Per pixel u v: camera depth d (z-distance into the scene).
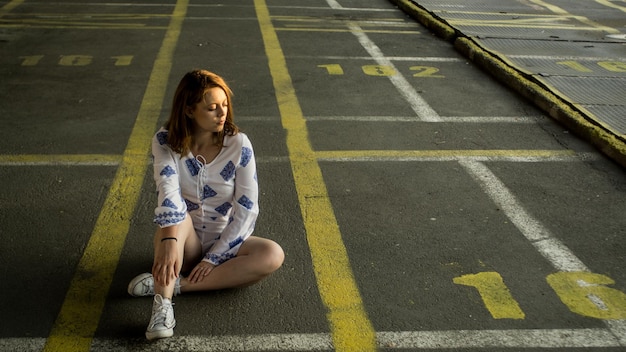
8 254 4.02
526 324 3.58
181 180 3.49
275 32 9.62
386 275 3.97
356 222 4.55
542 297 3.81
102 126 6.02
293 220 4.54
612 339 3.48
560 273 4.04
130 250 4.13
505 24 10.41
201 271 3.59
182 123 3.35
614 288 3.92
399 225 4.52
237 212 3.59
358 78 7.66
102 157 5.40
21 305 3.59
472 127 6.29
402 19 10.84
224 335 3.42
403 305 3.70
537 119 6.55
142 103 6.64
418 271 4.02
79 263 3.97
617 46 9.39
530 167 5.48
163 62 7.97
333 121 6.32
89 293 3.71
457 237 4.40
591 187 5.18
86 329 3.44
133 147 5.61
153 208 4.65
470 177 5.27
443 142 5.92
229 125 3.46
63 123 6.06
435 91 7.30
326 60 8.32
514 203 4.88
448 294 3.81
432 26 10.07
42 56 8.04
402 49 8.98
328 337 3.44
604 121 6.29
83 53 8.22
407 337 3.45
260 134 5.94
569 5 12.41
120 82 7.22
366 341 3.41
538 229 4.54
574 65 8.26
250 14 10.76
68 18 10.02
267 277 3.91
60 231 4.30
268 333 3.45
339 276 3.95
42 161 5.28
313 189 4.98
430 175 5.27
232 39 9.13
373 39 9.45
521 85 7.19
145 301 3.67
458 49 8.94
